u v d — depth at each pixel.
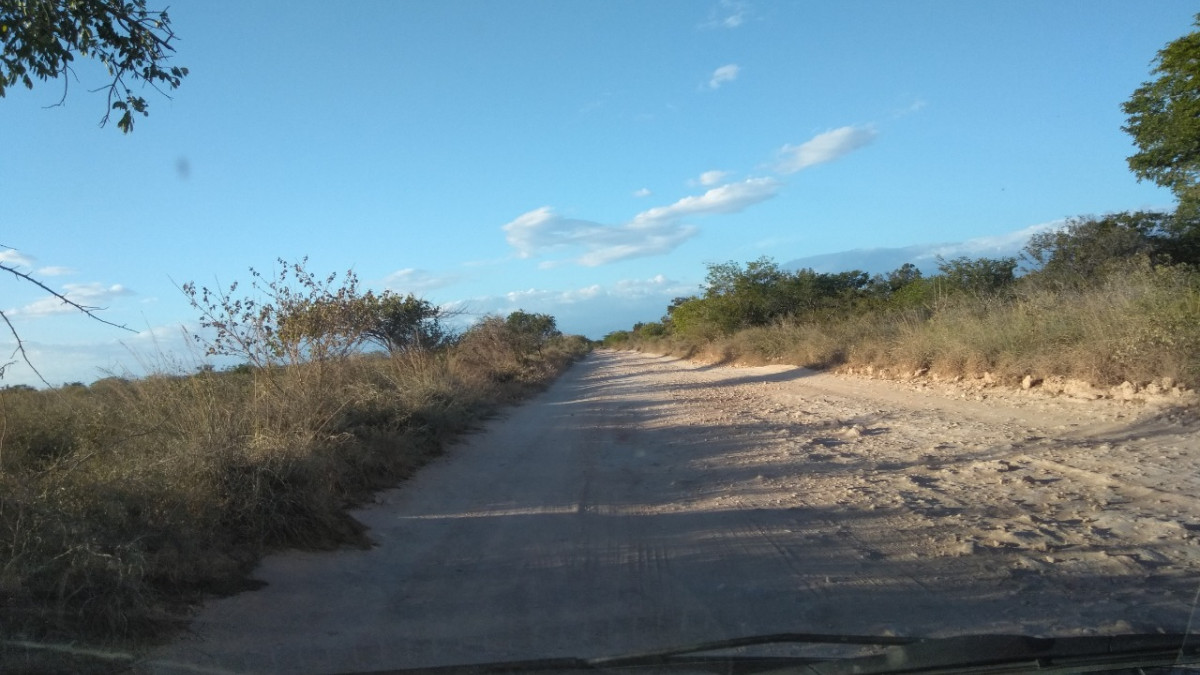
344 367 14.03
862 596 5.66
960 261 27.84
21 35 5.90
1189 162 19.17
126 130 6.58
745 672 4.41
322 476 8.06
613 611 5.57
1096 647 4.28
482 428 16.31
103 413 9.67
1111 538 6.68
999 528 7.13
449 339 26.98
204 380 9.70
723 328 42.44
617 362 56.72
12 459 6.58
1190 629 4.74
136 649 4.84
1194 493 7.89
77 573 4.98
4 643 4.51
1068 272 22.62
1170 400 12.11
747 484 9.70
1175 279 14.70
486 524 8.28
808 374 25.27
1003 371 16.38
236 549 6.59
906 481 9.32
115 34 6.24
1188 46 18.19
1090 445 10.44
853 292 37.91
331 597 6.01
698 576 6.31
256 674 4.65
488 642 5.09
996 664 4.21
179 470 6.93
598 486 10.04
